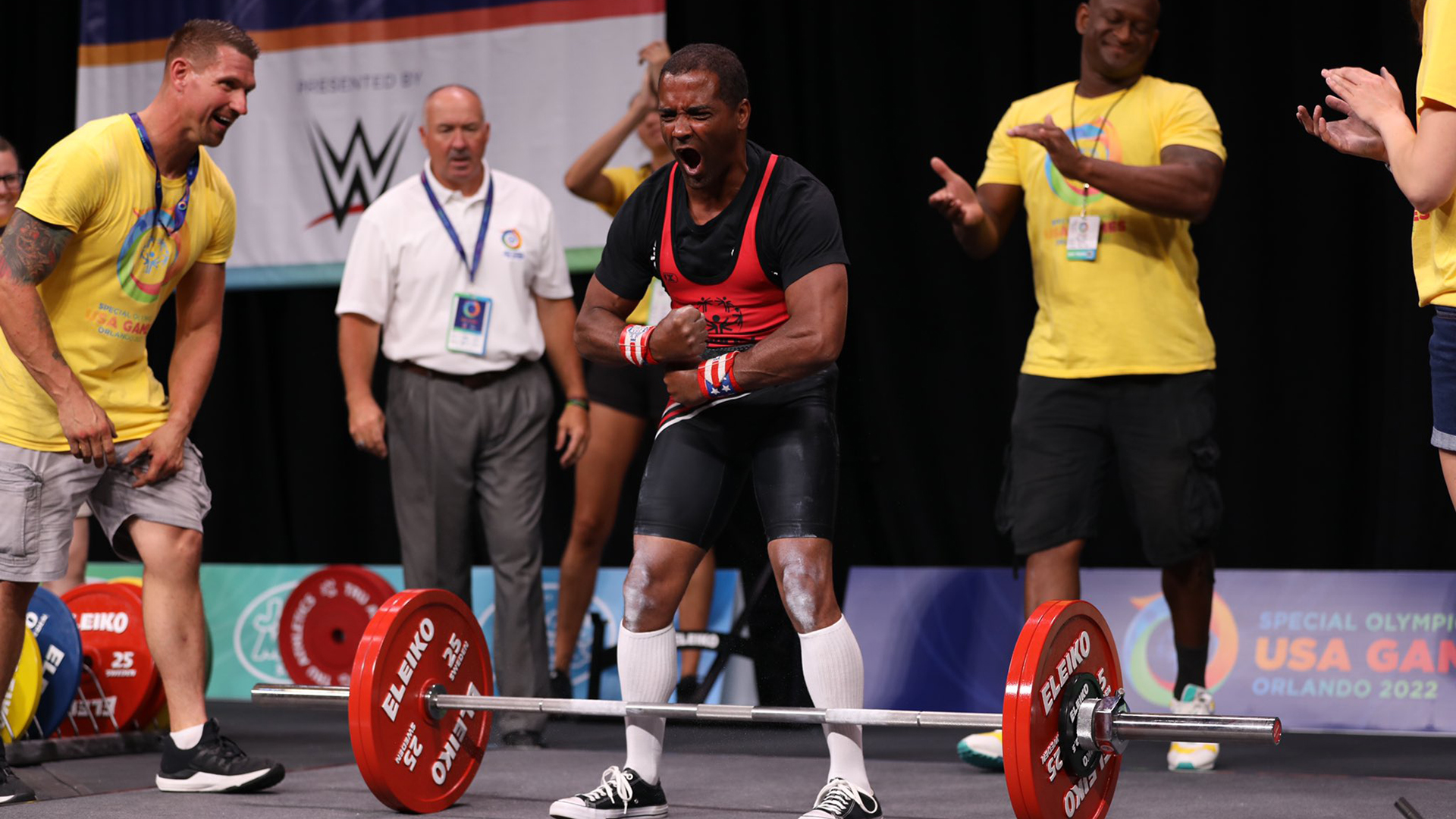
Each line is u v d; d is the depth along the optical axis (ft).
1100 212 13.55
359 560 22.22
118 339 12.00
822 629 10.08
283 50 20.76
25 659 14.05
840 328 9.76
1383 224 17.48
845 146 19.15
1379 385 17.66
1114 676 10.12
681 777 13.35
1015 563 14.47
